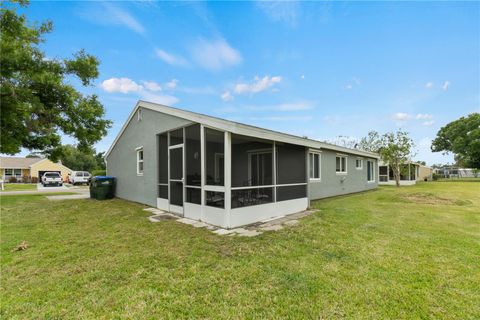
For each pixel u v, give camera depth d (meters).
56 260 3.54
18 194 14.05
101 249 4.00
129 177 10.06
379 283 2.80
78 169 44.41
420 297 2.52
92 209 7.96
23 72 8.62
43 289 2.72
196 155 6.50
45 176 24.58
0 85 8.37
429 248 3.93
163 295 2.60
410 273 3.04
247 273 3.08
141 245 4.19
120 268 3.26
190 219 6.25
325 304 2.41
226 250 3.90
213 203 6.00
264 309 2.34
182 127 6.70
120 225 5.63
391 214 6.78
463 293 2.59
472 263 3.33
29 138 10.70
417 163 22.56
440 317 2.21
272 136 6.37
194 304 2.44
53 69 9.48
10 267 3.30
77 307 2.39
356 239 4.43
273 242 4.29
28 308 2.37
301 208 7.60
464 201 9.10
